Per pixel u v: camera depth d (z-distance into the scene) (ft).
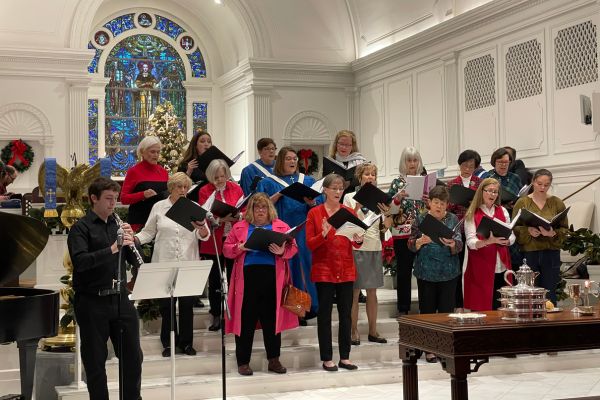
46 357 22.03
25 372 17.61
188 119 56.44
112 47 54.80
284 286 22.74
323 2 51.75
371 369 23.59
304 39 52.11
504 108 38.45
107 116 54.54
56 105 46.96
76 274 17.26
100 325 17.21
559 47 35.06
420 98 45.32
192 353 23.49
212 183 24.89
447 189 23.70
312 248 23.04
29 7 46.44
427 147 44.73
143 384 21.84
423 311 24.12
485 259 24.14
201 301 27.99
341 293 23.50
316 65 51.57
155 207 22.93
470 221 24.25
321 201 25.63
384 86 49.24
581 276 29.89
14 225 16.93
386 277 32.86
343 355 23.61
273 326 22.98
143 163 25.53
